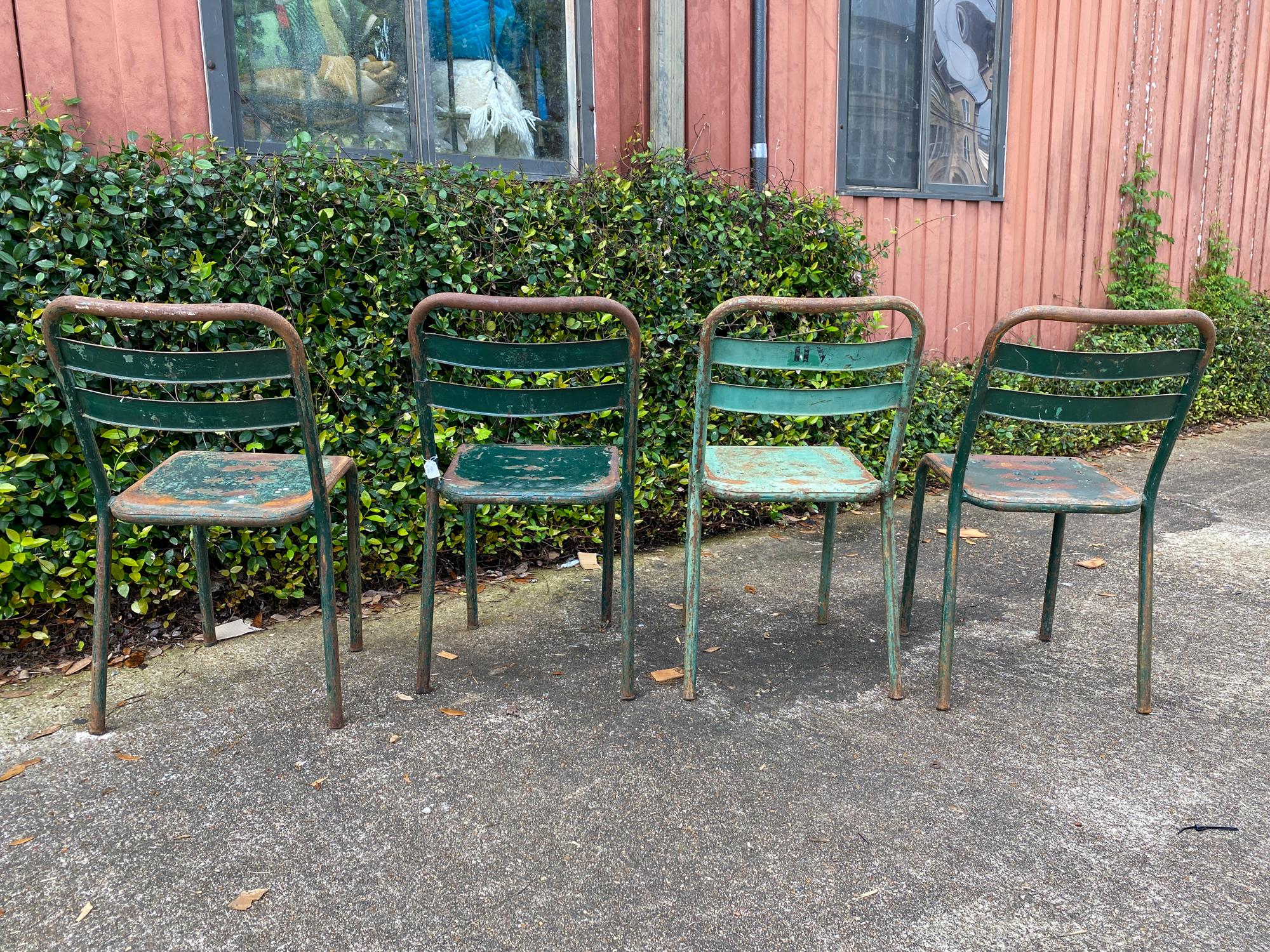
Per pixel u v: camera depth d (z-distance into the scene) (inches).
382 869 65.8
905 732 85.4
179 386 107.6
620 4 160.1
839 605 119.3
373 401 117.7
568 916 60.9
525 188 127.2
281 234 109.4
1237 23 273.0
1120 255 253.8
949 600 89.0
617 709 90.0
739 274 144.4
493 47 150.1
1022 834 69.7
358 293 114.3
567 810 72.8
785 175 181.2
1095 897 62.4
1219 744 83.3
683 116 165.2
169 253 102.7
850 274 161.5
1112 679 97.1
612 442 136.5
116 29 115.6
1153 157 257.1
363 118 140.4
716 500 148.9
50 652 102.6
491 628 111.3
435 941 58.6
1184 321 79.6
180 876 64.9
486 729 86.1
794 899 62.4
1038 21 218.7
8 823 71.2
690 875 65.0
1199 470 199.9
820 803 73.7
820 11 180.1
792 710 90.0
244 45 128.5
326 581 83.5
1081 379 83.2
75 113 113.6
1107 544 145.7
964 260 217.9
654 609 117.7
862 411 87.0
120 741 84.0
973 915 60.7
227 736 84.7
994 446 192.4
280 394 112.4
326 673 85.7
